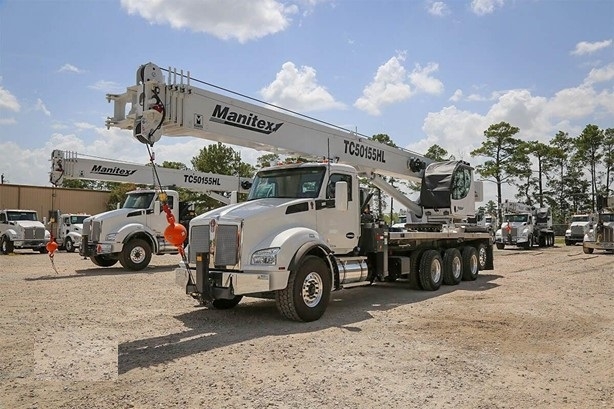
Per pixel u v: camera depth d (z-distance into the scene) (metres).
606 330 7.36
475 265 13.93
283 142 10.00
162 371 5.27
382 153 12.96
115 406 4.29
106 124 8.12
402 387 4.80
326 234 9.01
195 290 7.88
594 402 4.48
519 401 4.48
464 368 5.42
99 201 43.69
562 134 61.69
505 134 51.81
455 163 13.93
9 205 38.84
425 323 7.79
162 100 7.84
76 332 7.15
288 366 5.46
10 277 14.43
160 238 17.27
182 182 22.11
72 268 17.41
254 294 8.27
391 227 12.40
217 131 8.67
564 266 18.28
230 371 5.27
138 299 10.27
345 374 5.18
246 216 7.80
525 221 32.72
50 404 4.32
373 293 11.44
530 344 6.50
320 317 8.21
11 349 6.15
